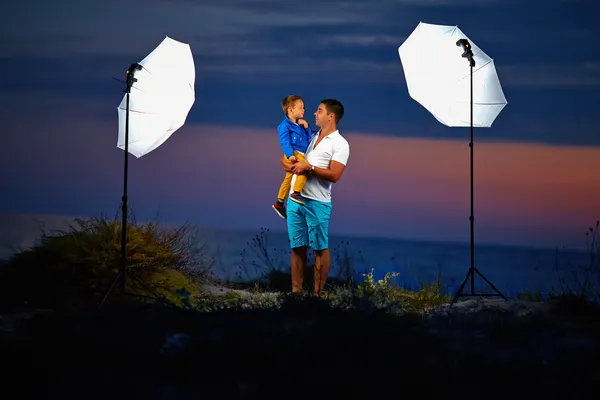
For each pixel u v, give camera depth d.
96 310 6.99
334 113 9.41
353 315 6.73
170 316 6.62
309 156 9.51
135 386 4.91
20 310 8.17
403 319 6.78
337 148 9.35
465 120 9.64
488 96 9.55
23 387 4.91
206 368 5.23
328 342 5.72
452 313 7.56
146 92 8.85
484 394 4.88
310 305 7.14
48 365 5.34
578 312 7.59
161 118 8.87
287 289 11.02
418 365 5.30
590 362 5.54
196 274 10.66
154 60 8.88
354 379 5.01
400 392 4.86
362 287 9.61
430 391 4.88
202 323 6.37
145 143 8.92
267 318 6.63
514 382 5.07
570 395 4.90
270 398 4.77
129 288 9.05
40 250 9.30
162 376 5.15
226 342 5.69
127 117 8.37
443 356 5.54
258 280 11.50
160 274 9.62
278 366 5.23
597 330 6.72
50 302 8.51
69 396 4.78
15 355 5.56
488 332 6.50
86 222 10.04
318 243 9.36
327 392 4.83
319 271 9.41
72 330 6.11
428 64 9.58
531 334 6.43
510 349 5.91
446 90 9.60
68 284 8.92
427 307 9.25
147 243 10.03
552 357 5.67
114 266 9.15
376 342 5.79
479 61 9.54
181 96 8.84
